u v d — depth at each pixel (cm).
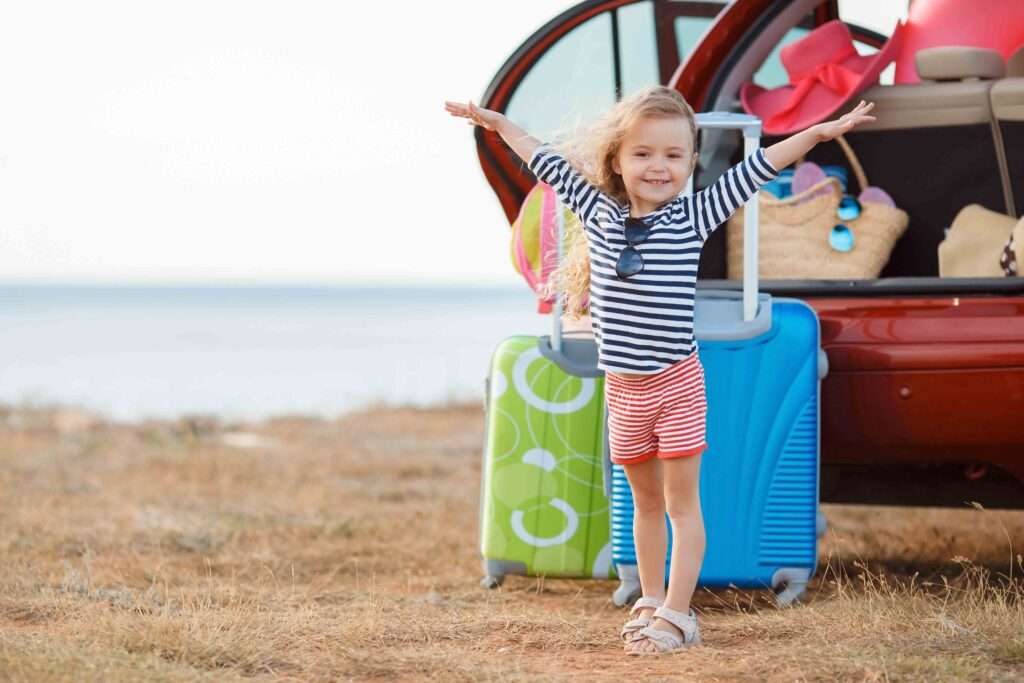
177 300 14012
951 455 523
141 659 400
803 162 658
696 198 441
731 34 620
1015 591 521
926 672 389
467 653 434
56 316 9156
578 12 638
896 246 662
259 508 850
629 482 462
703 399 444
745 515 506
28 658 390
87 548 660
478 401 1764
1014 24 689
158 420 1556
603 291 441
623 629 451
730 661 418
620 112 444
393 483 989
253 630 450
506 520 550
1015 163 635
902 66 713
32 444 1287
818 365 507
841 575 601
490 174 630
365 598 546
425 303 13212
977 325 514
